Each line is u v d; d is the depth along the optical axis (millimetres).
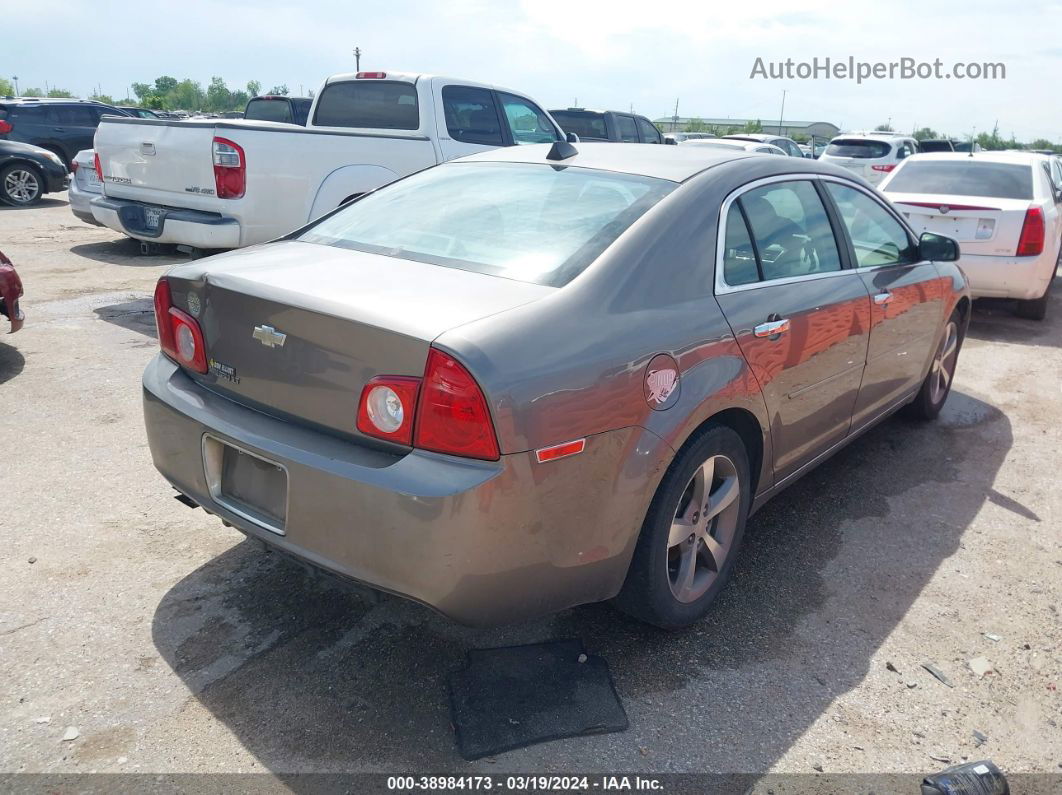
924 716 2623
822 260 3607
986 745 2520
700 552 3033
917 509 4082
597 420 2363
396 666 2717
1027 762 2461
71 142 17969
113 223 7355
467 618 2287
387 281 2555
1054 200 8289
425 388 2168
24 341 5965
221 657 2719
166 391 2801
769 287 3154
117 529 3471
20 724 2389
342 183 7121
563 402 2273
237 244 6676
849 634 3031
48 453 4148
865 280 3826
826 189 3756
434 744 2395
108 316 6742
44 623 2838
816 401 3477
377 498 2191
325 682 2625
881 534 3809
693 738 2471
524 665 2734
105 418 4621
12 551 3262
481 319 2270
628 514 2516
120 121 7250
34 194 14383
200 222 6609
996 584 3420
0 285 5203
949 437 5055
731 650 2896
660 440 2541
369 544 2242
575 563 2434
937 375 5125
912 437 5035
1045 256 7609
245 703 2520
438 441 2172
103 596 3008
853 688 2734
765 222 3252
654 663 2803
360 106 8320
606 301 2523
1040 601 3307
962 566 3553
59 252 9594
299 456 2338
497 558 2234
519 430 2182
